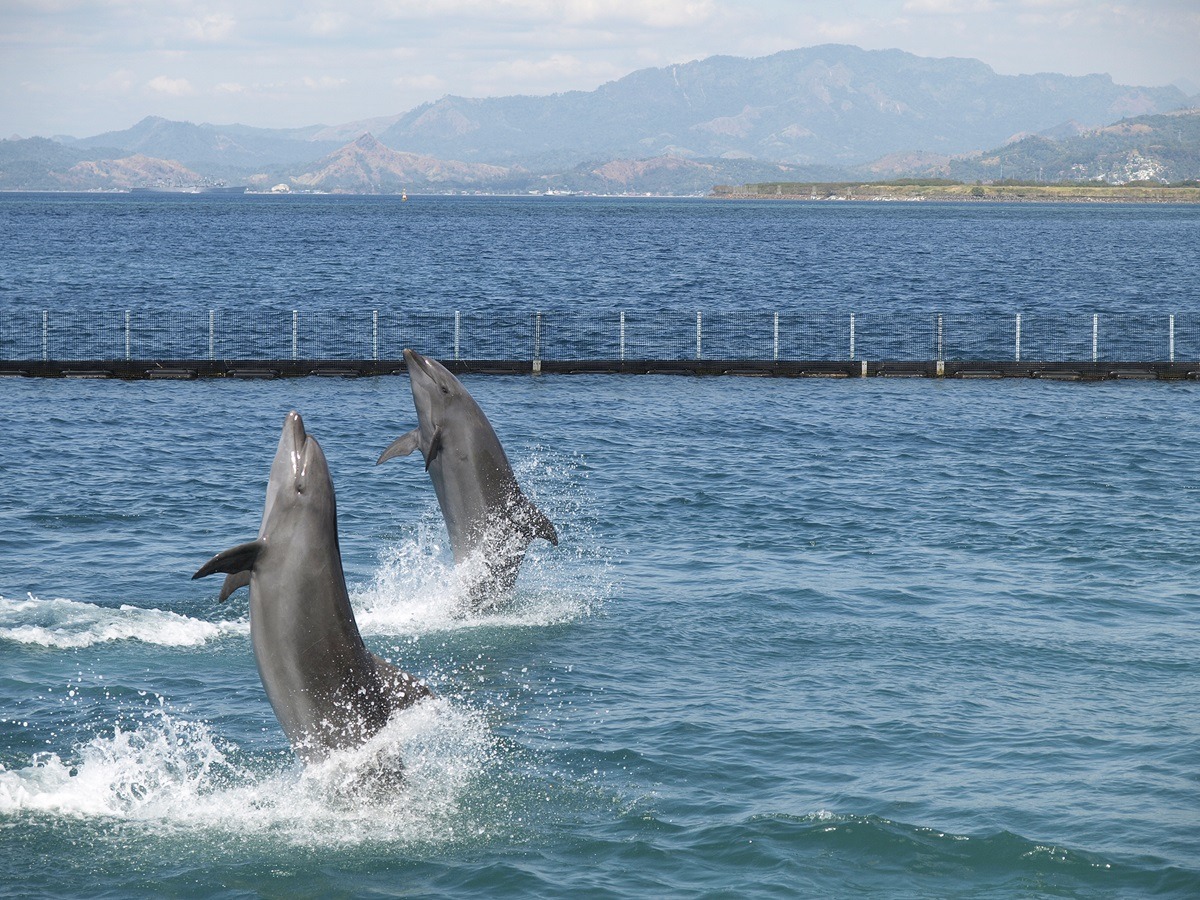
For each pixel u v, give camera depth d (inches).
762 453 1566.2
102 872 543.5
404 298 3941.9
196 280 4485.7
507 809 605.0
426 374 906.1
